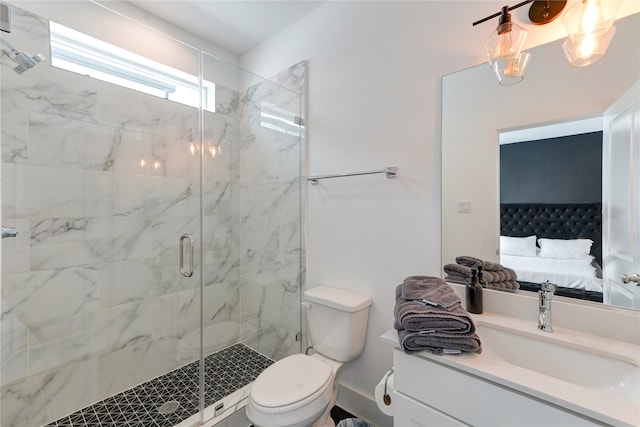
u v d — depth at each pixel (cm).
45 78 156
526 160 115
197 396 176
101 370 174
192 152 216
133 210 189
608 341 94
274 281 216
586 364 90
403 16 148
